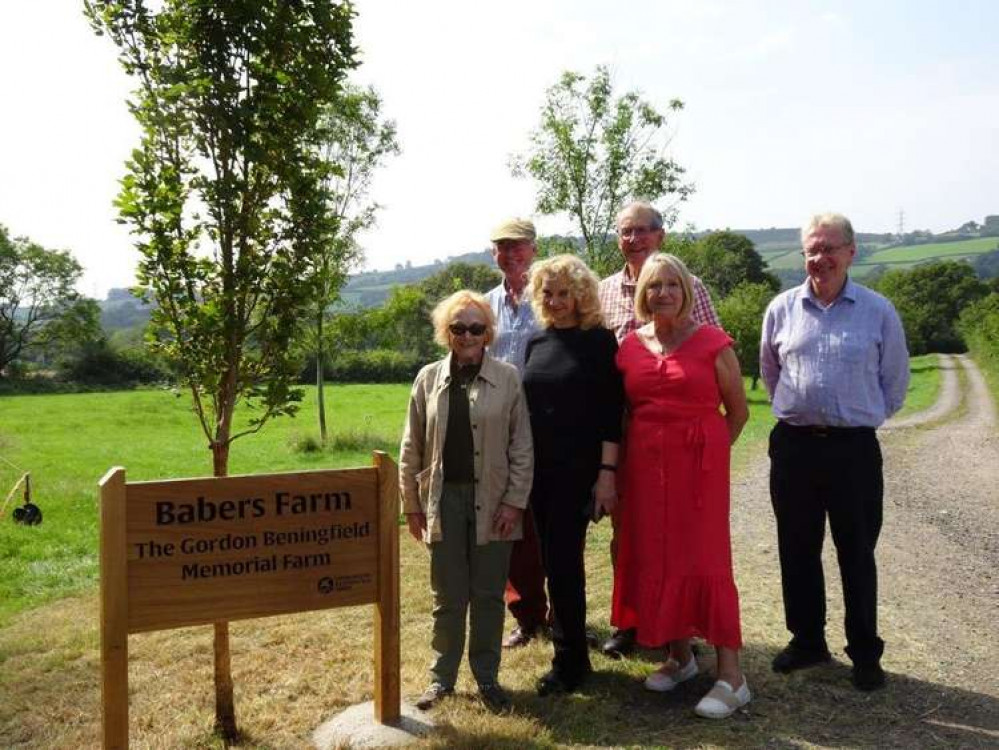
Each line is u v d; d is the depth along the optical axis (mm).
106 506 3381
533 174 15141
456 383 4266
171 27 3863
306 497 3799
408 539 8672
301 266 4234
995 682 4465
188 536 3557
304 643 5559
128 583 3453
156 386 4344
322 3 3969
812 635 4598
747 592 6234
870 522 4320
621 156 14734
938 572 6855
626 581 4367
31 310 62250
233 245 4062
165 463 17844
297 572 3793
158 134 3918
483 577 4293
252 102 3914
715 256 76312
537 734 3916
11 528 10211
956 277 91312
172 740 4086
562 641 4383
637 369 4234
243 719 4336
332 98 4156
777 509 4574
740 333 43656
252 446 21266
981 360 62594
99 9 3840
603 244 15172
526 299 5141
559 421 4258
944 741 3779
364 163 19109
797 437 4422
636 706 4242
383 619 4000
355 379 52469
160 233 3855
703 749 3742
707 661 4855
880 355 4312
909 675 4551
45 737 4387
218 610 3629
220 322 3963
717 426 4152
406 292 20188
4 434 24406
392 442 20672
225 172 3973
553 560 4332
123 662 3434
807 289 4418
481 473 4199
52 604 7172
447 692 4355
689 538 4125
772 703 4223
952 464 14719
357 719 4156
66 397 45438
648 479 4195
